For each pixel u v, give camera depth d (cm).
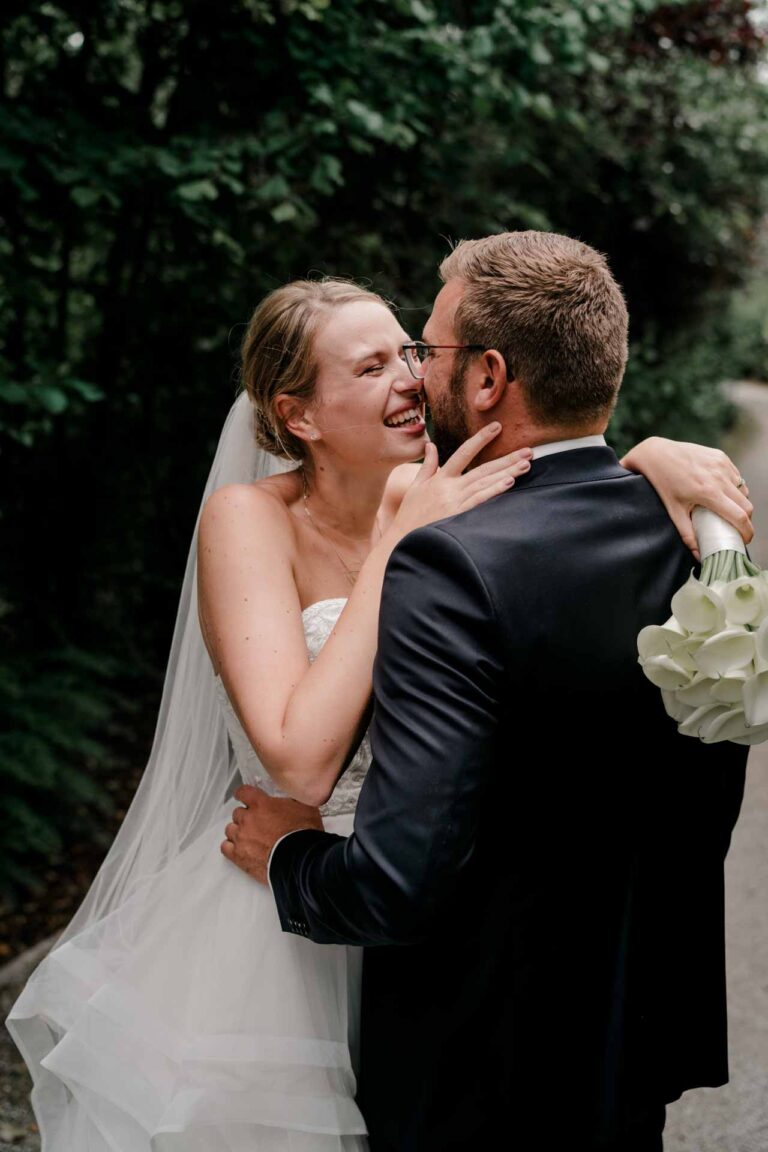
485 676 116
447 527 122
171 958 158
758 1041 292
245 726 139
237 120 380
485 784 115
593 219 726
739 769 142
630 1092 134
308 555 166
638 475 135
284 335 164
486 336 128
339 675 133
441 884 112
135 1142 151
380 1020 137
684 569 129
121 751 446
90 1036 153
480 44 372
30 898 355
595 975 131
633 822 131
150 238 425
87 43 372
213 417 470
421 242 481
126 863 185
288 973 151
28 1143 248
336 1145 148
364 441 164
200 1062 146
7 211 349
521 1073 128
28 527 436
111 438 450
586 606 121
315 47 359
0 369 340
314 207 429
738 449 1350
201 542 158
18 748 347
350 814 164
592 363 127
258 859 152
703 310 952
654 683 118
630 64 666
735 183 724
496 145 482
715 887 145
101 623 455
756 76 746
